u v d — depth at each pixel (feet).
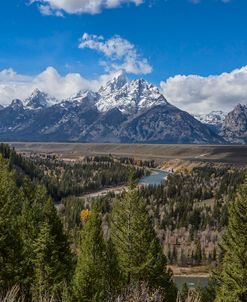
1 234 114.01
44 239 125.90
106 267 112.68
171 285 142.82
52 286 113.50
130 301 45.98
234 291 118.83
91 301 99.09
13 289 42.86
